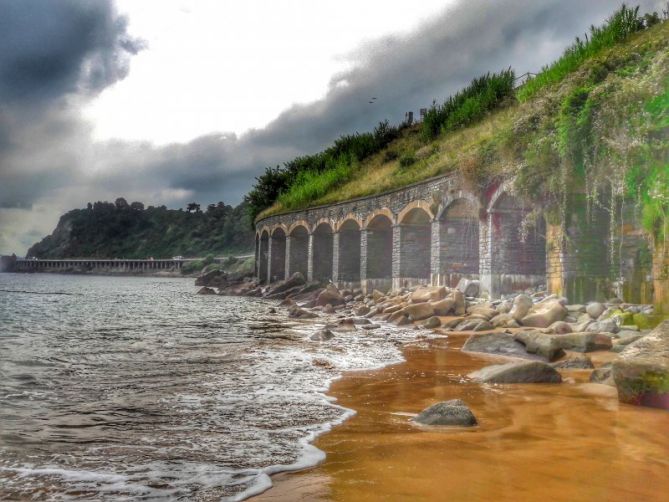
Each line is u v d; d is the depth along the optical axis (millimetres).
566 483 3697
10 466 4125
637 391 6113
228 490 3627
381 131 42719
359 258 34625
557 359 9367
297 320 19766
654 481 3740
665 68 12672
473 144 22922
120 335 14320
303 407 6160
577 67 21062
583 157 14820
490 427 5238
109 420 5566
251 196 53969
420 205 25047
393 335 14172
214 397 6691
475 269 23500
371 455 4367
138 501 3449
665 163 11891
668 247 11070
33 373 8438
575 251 16016
